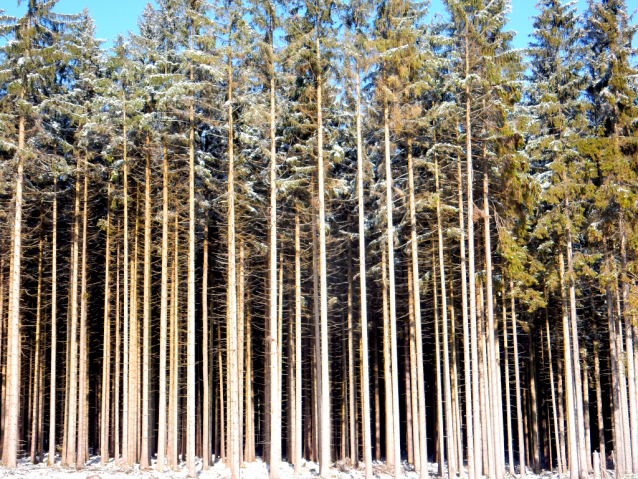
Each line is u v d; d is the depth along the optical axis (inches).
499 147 823.1
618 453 941.2
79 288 1029.8
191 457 837.2
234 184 869.2
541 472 1162.0
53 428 898.7
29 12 809.5
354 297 1176.2
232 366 778.2
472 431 835.4
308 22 838.5
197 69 850.8
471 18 832.3
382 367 1341.0
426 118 800.3
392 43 794.8
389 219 821.9
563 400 1170.0
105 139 897.5
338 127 883.4
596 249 979.3
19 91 795.4
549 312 1154.7
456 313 1105.4
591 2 946.7
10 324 876.0
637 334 1032.2
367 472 788.0
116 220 996.6
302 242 1045.2
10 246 947.3
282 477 855.7
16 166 834.2
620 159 872.9
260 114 778.2
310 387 1168.2
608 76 932.0
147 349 893.8
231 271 799.7
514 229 919.7
